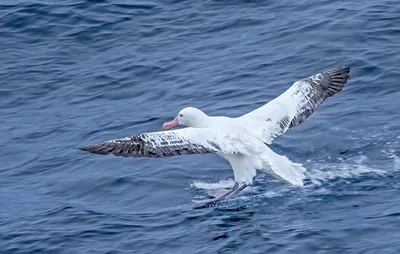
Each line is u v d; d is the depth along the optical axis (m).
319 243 17.19
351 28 26.72
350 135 21.72
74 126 24.28
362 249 16.84
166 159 21.56
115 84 26.31
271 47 26.75
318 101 17.95
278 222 18.19
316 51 26.03
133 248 17.84
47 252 18.00
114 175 21.09
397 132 21.59
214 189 20.05
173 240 17.97
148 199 19.97
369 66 24.81
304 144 21.56
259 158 17.38
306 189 19.41
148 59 27.28
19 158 22.97
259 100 24.23
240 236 17.78
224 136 17.22
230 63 26.34
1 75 27.36
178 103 24.78
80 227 18.83
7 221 19.52
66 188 20.95
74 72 27.22
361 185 19.39
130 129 23.64
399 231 17.31
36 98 26.23
